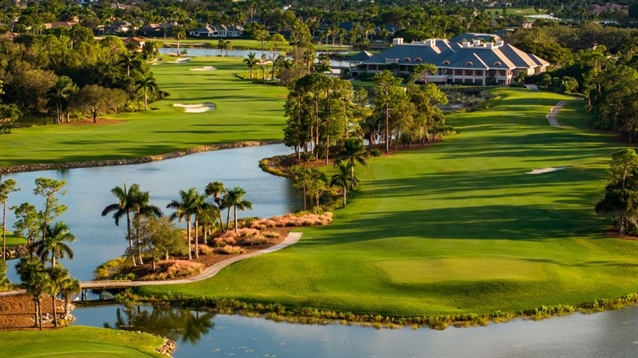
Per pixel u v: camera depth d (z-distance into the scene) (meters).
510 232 123.69
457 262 107.44
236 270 108.56
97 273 110.88
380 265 107.00
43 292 91.06
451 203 143.12
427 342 88.62
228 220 130.12
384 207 143.25
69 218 140.00
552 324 93.12
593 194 145.00
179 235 115.38
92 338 87.94
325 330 92.06
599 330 91.38
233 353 86.75
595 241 118.56
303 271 106.50
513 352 86.00
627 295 99.44
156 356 83.38
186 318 96.50
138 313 98.31
